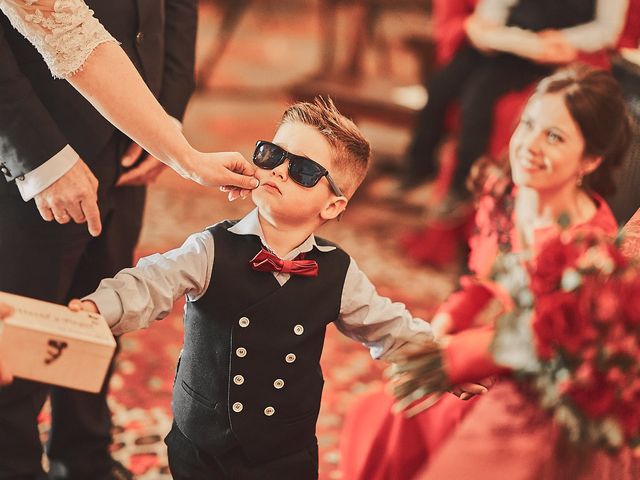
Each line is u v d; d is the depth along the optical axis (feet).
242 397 5.33
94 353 4.50
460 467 5.15
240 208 15.23
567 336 4.91
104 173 6.48
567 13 11.34
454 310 7.47
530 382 5.16
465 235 13.47
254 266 5.25
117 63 5.43
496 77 12.37
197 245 5.27
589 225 6.72
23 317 4.43
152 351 10.43
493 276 5.47
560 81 6.73
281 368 5.35
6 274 6.38
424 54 17.29
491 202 7.34
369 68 24.38
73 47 5.34
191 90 7.27
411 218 15.65
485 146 12.66
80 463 7.48
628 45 10.77
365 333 5.67
